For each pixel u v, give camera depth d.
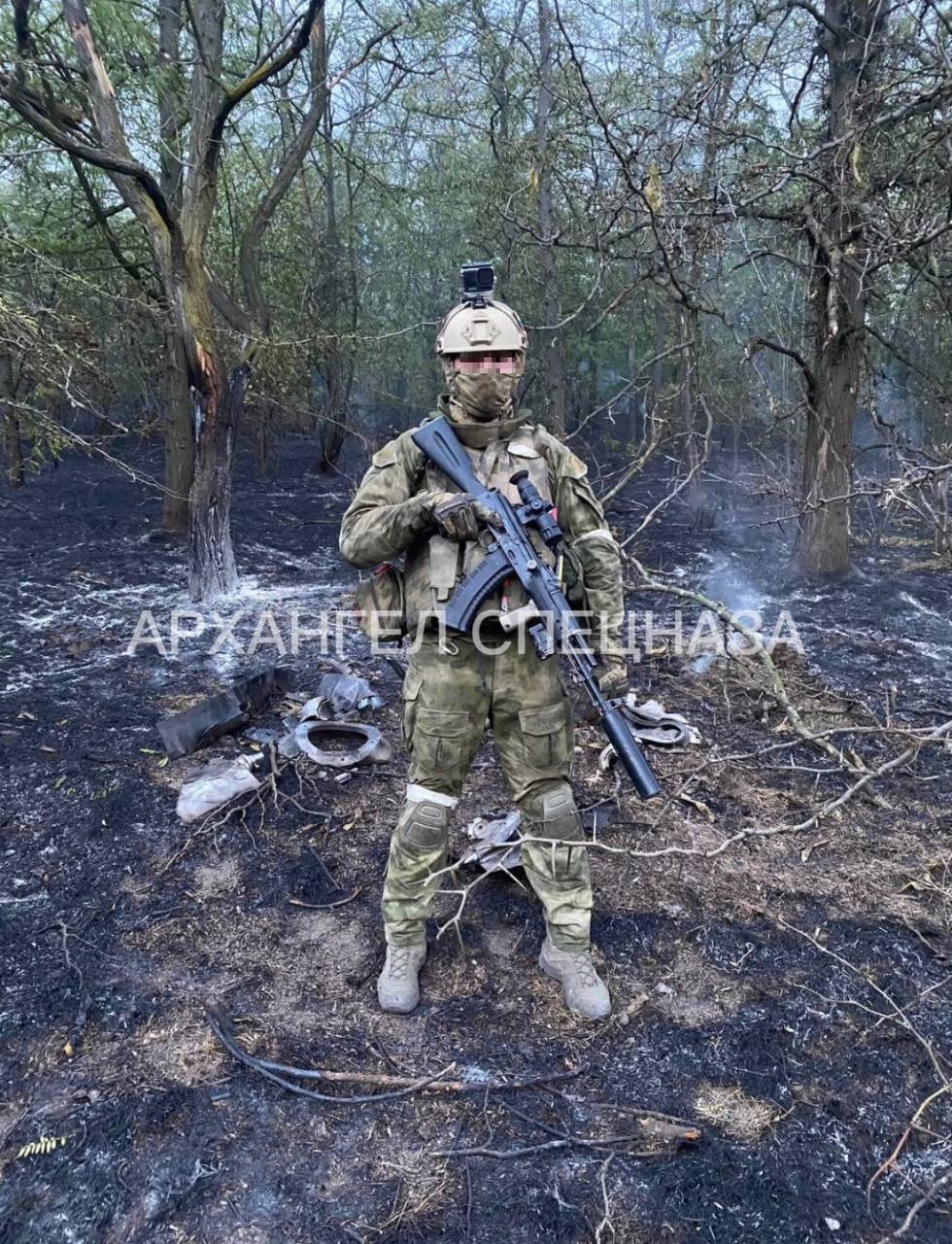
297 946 2.81
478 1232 1.90
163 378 8.28
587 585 2.38
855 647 5.44
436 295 12.32
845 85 5.49
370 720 4.41
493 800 3.61
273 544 8.24
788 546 7.83
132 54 6.34
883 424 5.16
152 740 4.22
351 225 10.59
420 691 2.38
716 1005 2.54
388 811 3.57
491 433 2.32
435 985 2.62
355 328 9.99
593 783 3.74
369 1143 2.11
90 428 12.34
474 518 2.18
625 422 13.80
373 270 12.01
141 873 3.21
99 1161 2.06
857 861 3.24
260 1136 2.12
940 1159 2.07
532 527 2.30
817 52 5.66
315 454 13.40
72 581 6.94
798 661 5.11
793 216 5.31
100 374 5.77
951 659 5.27
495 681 2.36
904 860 3.25
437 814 2.47
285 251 10.02
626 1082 2.27
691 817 3.53
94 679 5.02
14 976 2.68
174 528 8.48
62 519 9.06
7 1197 1.99
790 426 8.71
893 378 8.55
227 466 6.36
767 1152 2.07
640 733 4.14
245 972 2.69
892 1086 2.26
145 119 6.73
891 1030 2.43
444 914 2.90
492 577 2.24
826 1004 2.53
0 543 8.05
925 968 2.68
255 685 4.37
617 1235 1.89
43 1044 2.41
